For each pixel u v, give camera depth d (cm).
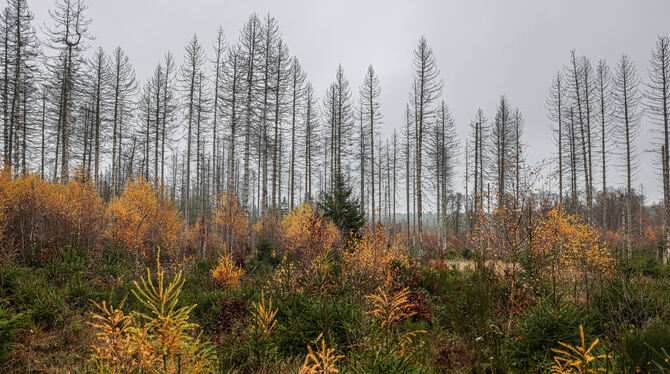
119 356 259
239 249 1541
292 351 433
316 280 679
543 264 575
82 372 327
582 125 2388
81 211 1045
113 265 864
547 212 576
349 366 334
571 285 689
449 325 575
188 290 714
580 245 784
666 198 1683
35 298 524
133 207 1226
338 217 1444
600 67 2388
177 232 1421
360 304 563
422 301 666
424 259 1204
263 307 443
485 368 383
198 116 2722
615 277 604
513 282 539
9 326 383
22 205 912
